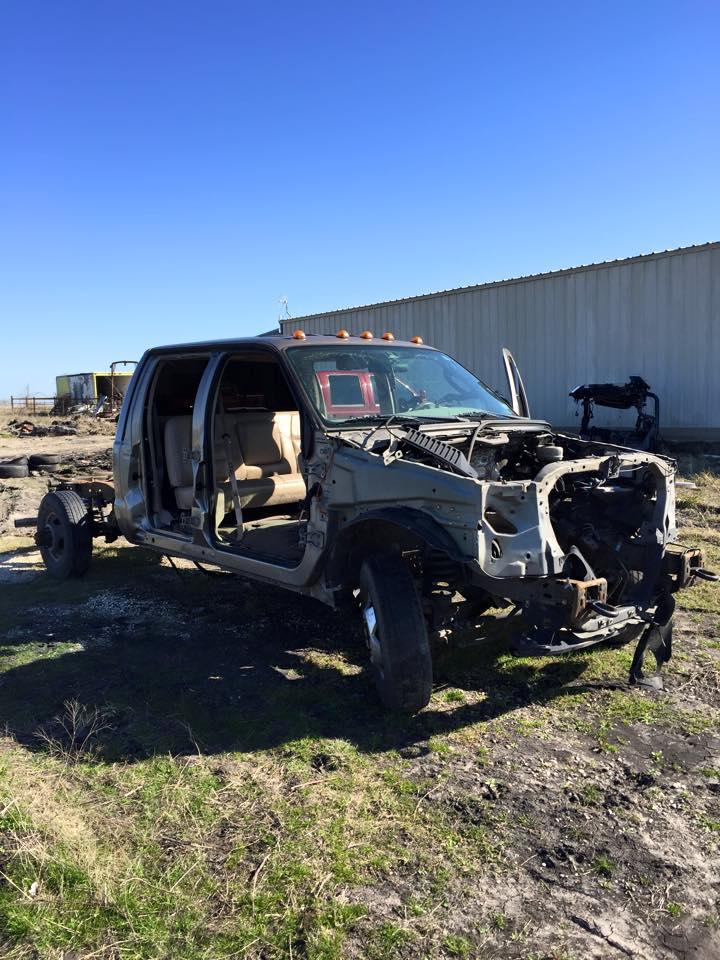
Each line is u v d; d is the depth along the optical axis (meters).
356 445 4.16
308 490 4.40
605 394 12.87
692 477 10.83
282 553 4.84
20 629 5.36
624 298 14.47
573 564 3.62
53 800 3.01
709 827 2.90
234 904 2.44
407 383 5.12
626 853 2.75
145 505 5.96
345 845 2.77
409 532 3.91
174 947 2.24
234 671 4.49
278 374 6.70
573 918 2.41
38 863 2.54
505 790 3.17
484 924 2.38
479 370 17.06
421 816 2.97
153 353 5.93
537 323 15.90
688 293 13.57
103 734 3.64
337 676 4.41
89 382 42.66
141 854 2.69
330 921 2.37
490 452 4.69
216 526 5.28
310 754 3.46
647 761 3.41
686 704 3.99
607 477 3.87
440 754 3.48
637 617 3.82
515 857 2.72
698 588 5.99
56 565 6.79
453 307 17.52
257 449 5.88
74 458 15.24
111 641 5.05
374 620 3.80
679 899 2.51
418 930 2.34
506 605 4.07
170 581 6.63
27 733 3.67
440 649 4.64
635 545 4.04
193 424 5.20
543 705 4.00
